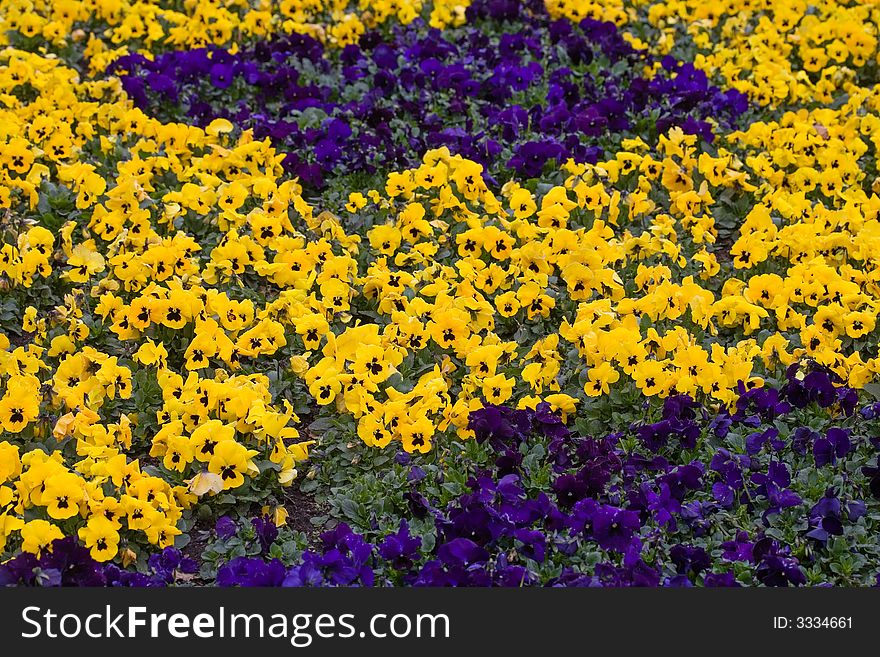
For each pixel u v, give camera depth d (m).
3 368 7.27
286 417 6.79
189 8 13.39
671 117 10.97
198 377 7.44
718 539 6.46
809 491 6.73
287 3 13.32
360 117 11.09
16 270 8.30
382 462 7.00
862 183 10.59
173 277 8.30
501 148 10.62
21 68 11.26
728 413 7.30
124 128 10.55
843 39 12.86
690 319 8.26
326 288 8.23
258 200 9.77
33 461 6.24
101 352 7.89
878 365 7.38
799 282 8.32
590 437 7.04
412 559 6.26
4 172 9.52
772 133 10.66
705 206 9.77
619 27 13.63
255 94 11.89
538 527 6.40
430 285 8.24
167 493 6.50
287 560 6.39
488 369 7.49
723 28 13.39
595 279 8.42
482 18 13.66
